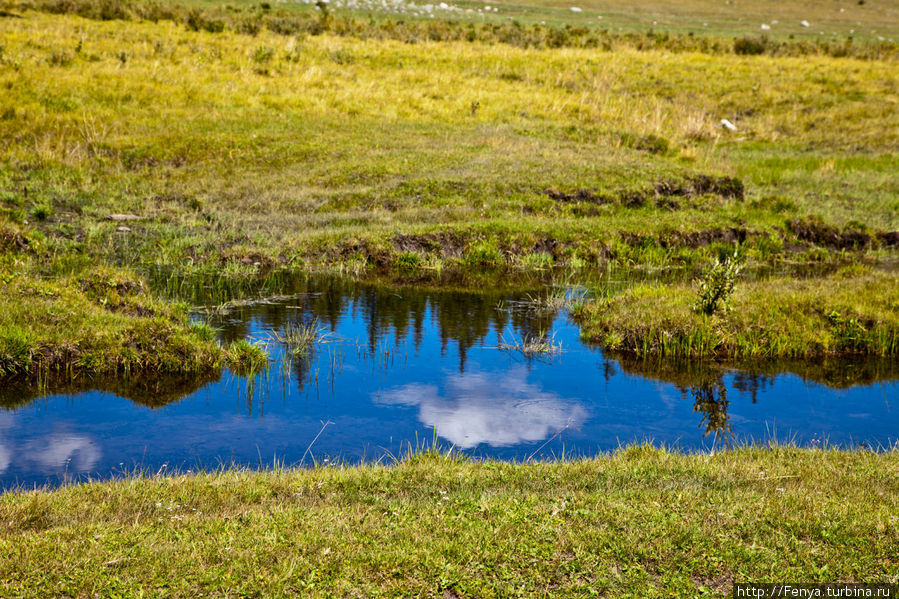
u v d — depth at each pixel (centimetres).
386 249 1712
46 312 1111
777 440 866
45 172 2091
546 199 2077
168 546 511
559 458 797
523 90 3509
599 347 1235
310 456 800
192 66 3216
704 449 830
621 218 1997
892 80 4072
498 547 521
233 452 808
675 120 3303
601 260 1788
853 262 1875
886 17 7562
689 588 479
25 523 556
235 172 2244
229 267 1587
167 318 1185
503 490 641
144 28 3747
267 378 1060
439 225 1825
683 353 1201
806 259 1894
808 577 489
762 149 3128
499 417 933
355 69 3553
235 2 5109
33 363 1016
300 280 1580
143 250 1652
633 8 7219
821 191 2444
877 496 618
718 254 1827
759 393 1044
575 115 3225
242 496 624
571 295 1509
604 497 610
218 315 1324
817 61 4550
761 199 2223
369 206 2033
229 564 491
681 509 584
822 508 583
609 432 890
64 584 461
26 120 2402
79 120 2459
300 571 485
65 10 3947
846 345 1241
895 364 1185
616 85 3800
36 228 1677
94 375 1033
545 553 512
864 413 969
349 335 1257
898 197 2392
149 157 2280
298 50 3659
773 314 1283
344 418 920
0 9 3697
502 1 6969
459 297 1498
